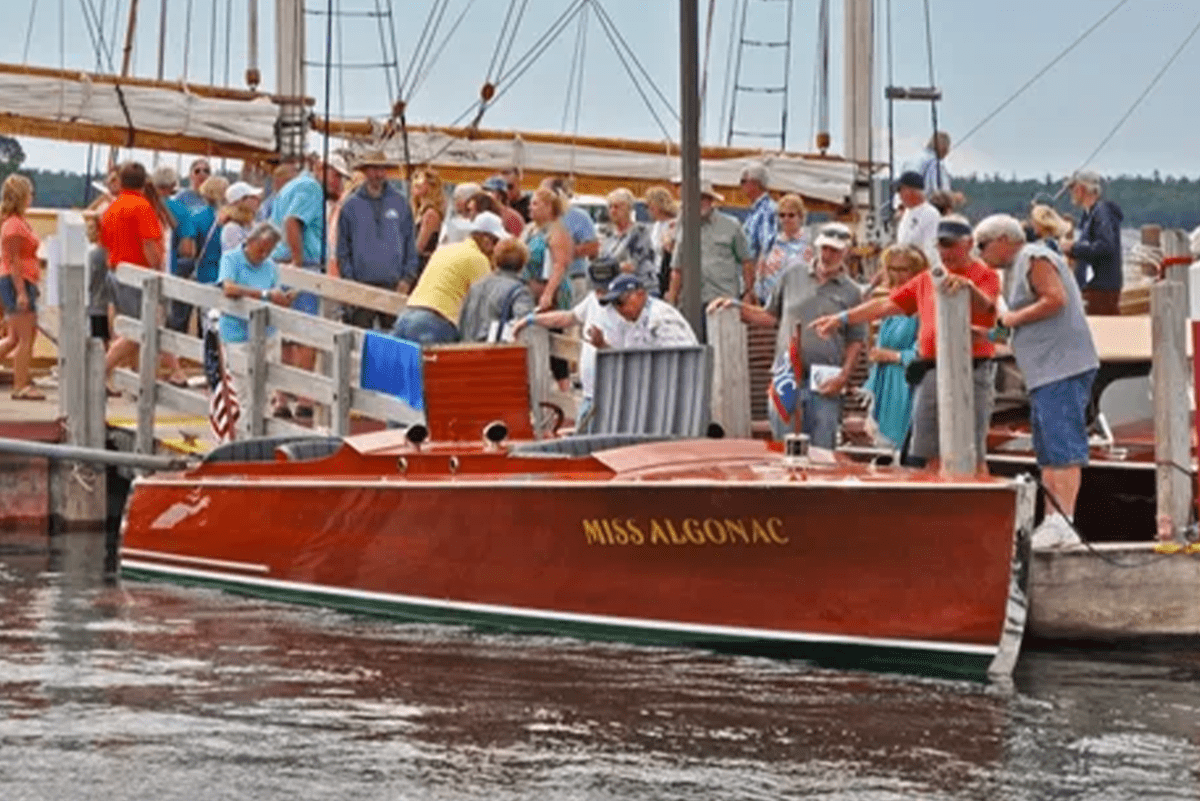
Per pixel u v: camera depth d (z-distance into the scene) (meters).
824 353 26.42
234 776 16.28
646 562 20.95
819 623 20.03
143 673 19.84
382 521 23.05
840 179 45.66
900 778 16.33
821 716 18.11
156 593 24.73
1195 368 22.09
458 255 29.62
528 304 28.09
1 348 35.81
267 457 25.31
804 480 20.00
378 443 23.50
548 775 16.36
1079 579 21.81
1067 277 22.19
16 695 18.88
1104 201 32.03
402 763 16.66
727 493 20.31
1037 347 22.20
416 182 37.62
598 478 21.23
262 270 32.12
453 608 22.41
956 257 22.59
